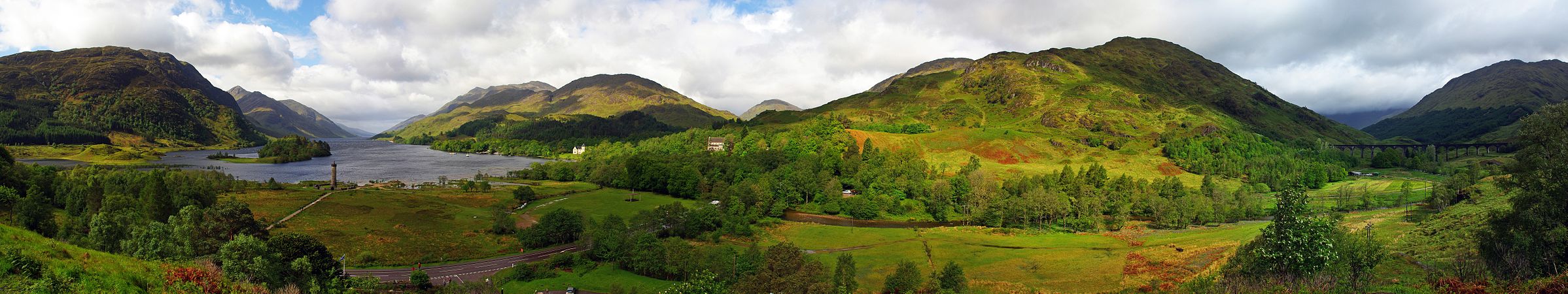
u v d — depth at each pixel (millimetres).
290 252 69562
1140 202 164250
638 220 128000
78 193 128500
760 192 164500
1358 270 55125
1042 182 184000
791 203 178500
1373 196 178875
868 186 188000
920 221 159625
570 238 123000
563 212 123188
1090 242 121875
